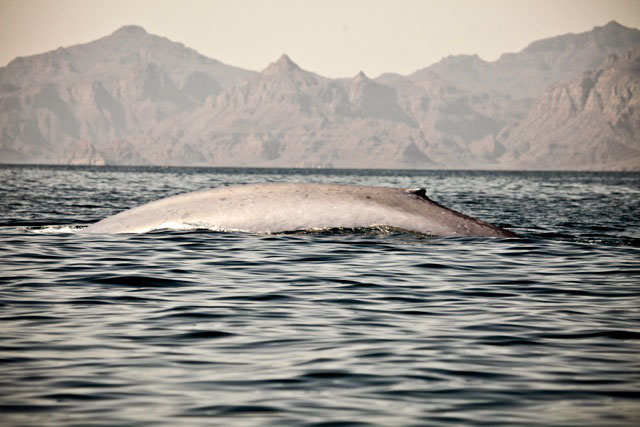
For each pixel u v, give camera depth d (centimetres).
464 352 3494
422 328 3950
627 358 3416
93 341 3625
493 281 5369
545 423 2627
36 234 7488
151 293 4812
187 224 6762
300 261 5953
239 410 2738
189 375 3128
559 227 10656
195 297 4697
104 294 4759
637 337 3784
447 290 5025
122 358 3353
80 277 5322
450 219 6956
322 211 6569
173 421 2631
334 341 3669
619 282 5375
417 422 2634
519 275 5616
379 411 2739
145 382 3033
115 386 2981
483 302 4653
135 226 6975
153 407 2761
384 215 6631
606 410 2753
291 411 2731
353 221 6550
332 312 4312
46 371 3153
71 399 2836
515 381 3080
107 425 2591
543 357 3425
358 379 3091
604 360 3381
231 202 6781
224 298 4675
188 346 3562
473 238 6844
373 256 6181
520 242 7050
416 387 2997
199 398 2859
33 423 2602
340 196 6744
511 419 2664
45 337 3688
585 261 6319
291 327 3944
